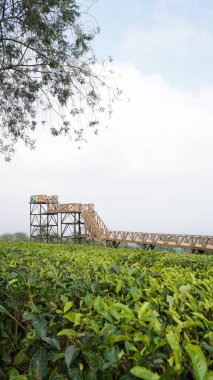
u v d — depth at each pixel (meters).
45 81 9.73
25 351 1.89
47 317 2.14
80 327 1.78
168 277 2.77
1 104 10.80
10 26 8.66
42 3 8.19
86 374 1.53
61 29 8.83
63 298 2.22
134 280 2.75
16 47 9.20
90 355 1.52
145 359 1.45
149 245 23.75
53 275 2.95
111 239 26.72
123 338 1.55
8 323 2.22
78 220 31.12
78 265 3.81
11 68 9.11
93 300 2.13
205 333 1.69
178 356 1.33
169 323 1.87
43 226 34.50
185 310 2.05
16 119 11.04
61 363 1.69
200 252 19.69
